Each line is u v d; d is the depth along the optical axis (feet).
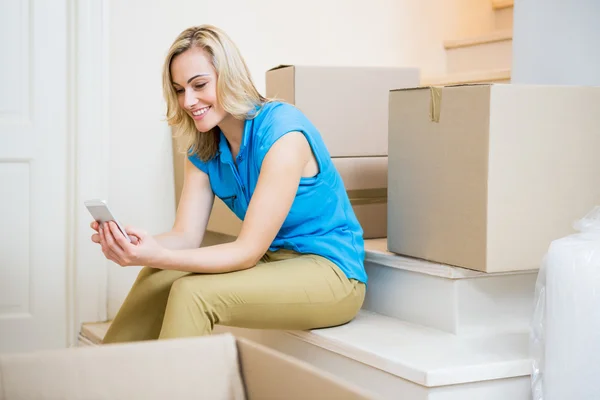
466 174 6.32
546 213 6.38
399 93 7.01
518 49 8.13
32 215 9.28
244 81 6.36
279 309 6.17
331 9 10.58
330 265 6.51
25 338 9.31
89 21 9.20
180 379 2.86
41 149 9.27
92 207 5.83
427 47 11.36
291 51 10.35
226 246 6.14
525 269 6.34
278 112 6.39
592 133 6.52
